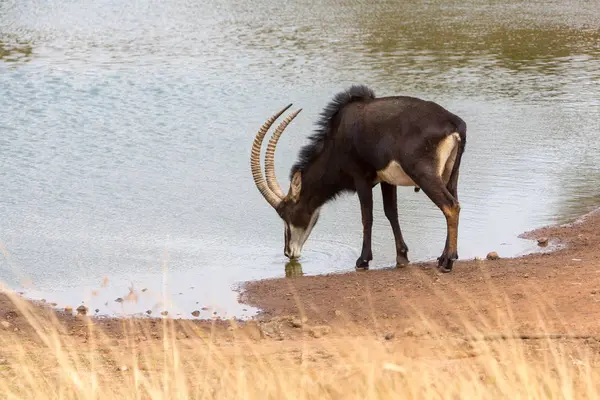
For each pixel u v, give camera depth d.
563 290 24.02
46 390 15.28
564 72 67.44
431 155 26.77
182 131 50.66
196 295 26.58
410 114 27.17
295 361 17.88
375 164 27.94
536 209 35.28
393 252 30.81
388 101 27.95
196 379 16.27
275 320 23.22
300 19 100.81
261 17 103.56
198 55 77.50
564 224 33.12
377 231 33.38
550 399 13.98
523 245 30.64
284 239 31.94
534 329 20.20
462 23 94.62
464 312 22.69
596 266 26.56
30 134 50.19
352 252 31.00
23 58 76.31
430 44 81.56
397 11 106.06
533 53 76.38
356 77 66.19
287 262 30.12
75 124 52.56
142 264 29.97
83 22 103.12
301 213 29.92
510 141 46.94
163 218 35.41
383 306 24.25
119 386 15.80
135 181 40.84
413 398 13.56
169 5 117.88
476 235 32.16
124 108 56.88
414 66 70.50
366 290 26.03
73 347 20.17
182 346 20.25
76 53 79.31
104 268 29.53
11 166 43.47
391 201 28.94
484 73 67.38
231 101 58.53
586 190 37.88
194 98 59.62
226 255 30.91
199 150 46.44
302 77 66.44
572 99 57.78
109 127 51.84
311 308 24.59
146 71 69.62
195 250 31.55
